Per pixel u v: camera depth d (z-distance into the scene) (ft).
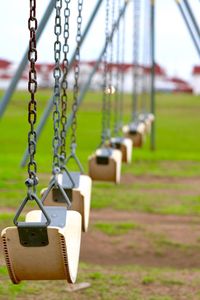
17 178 49.88
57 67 13.61
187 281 24.86
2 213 34.81
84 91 53.88
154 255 29.68
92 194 44.65
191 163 67.67
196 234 33.12
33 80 11.43
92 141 85.46
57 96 13.71
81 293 22.70
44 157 66.49
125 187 49.29
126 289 23.45
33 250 11.66
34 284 23.18
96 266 26.63
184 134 102.22
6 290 22.13
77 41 18.84
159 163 66.49
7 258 11.73
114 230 33.04
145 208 41.04
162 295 22.99
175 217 38.45
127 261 28.45
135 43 61.21
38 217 12.17
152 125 79.46
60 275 11.94
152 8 77.15
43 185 45.06
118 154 25.75
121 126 50.88
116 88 42.37
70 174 16.38
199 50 54.80
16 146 79.56
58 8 13.35
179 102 172.65
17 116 123.75
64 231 11.67
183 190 49.62
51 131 99.19
